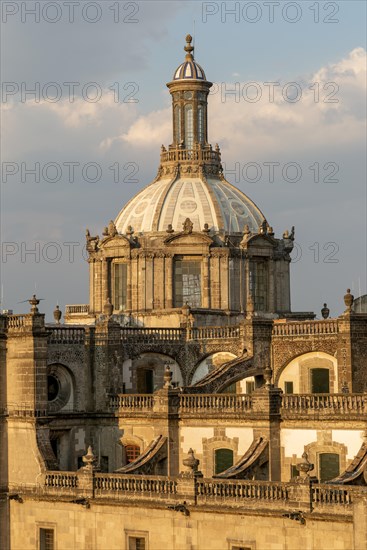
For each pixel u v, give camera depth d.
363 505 199.88
